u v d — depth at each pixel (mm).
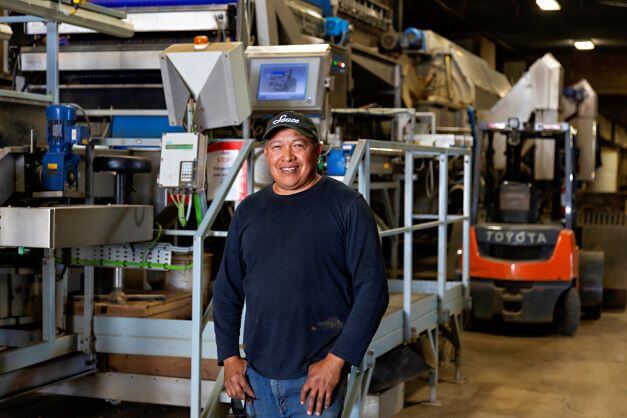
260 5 5465
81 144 3926
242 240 2730
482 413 5121
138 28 5328
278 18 5668
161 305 4375
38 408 4812
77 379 4297
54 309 4062
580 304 8172
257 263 2668
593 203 10094
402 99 8727
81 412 4742
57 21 4207
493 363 6527
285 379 2629
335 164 5004
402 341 4770
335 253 2625
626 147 19531
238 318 2818
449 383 5855
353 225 2615
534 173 8781
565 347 7211
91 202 4168
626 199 10008
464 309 6082
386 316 4477
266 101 4996
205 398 4059
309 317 2619
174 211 4605
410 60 9672
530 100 9094
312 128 2674
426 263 9625
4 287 4336
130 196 4586
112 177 4488
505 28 17328
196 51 4105
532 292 7535
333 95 6531
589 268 8469
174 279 4844
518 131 7957
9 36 4832
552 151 8727
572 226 7930
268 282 2639
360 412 3922
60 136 3893
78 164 3957
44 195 3848
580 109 9664
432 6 15188
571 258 7535
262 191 2766
